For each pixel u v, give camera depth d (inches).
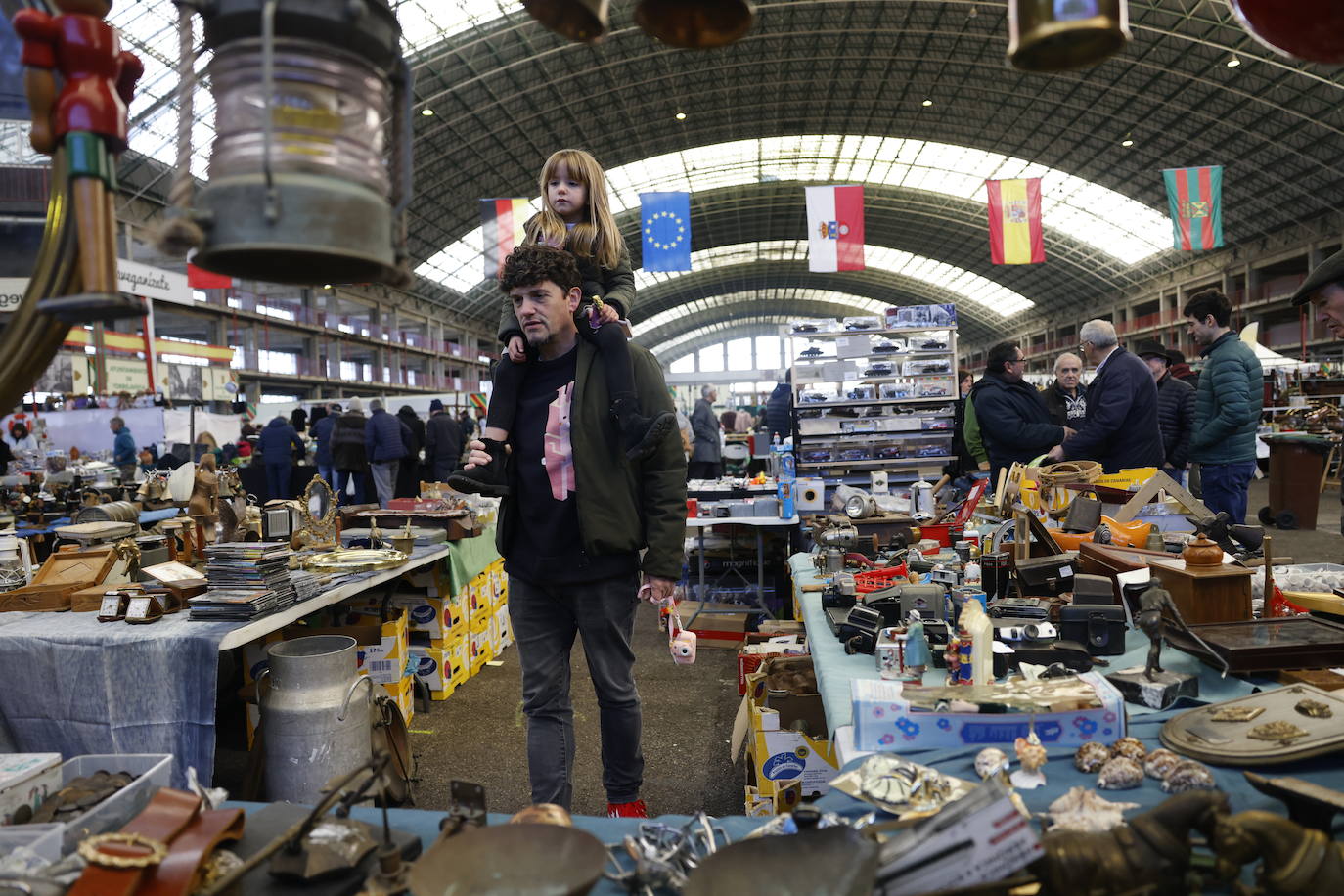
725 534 224.2
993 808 33.4
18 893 36.6
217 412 678.5
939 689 60.9
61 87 30.9
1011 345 172.4
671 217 618.2
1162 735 55.6
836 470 273.7
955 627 80.3
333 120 29.3
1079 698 57.6
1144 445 159.0
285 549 103.0
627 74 957.8
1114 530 103.1
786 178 1384.1
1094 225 1379.2
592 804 110.3
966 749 56.6
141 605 93.3
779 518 193.8
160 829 38.2
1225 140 1000.2
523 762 125.4
